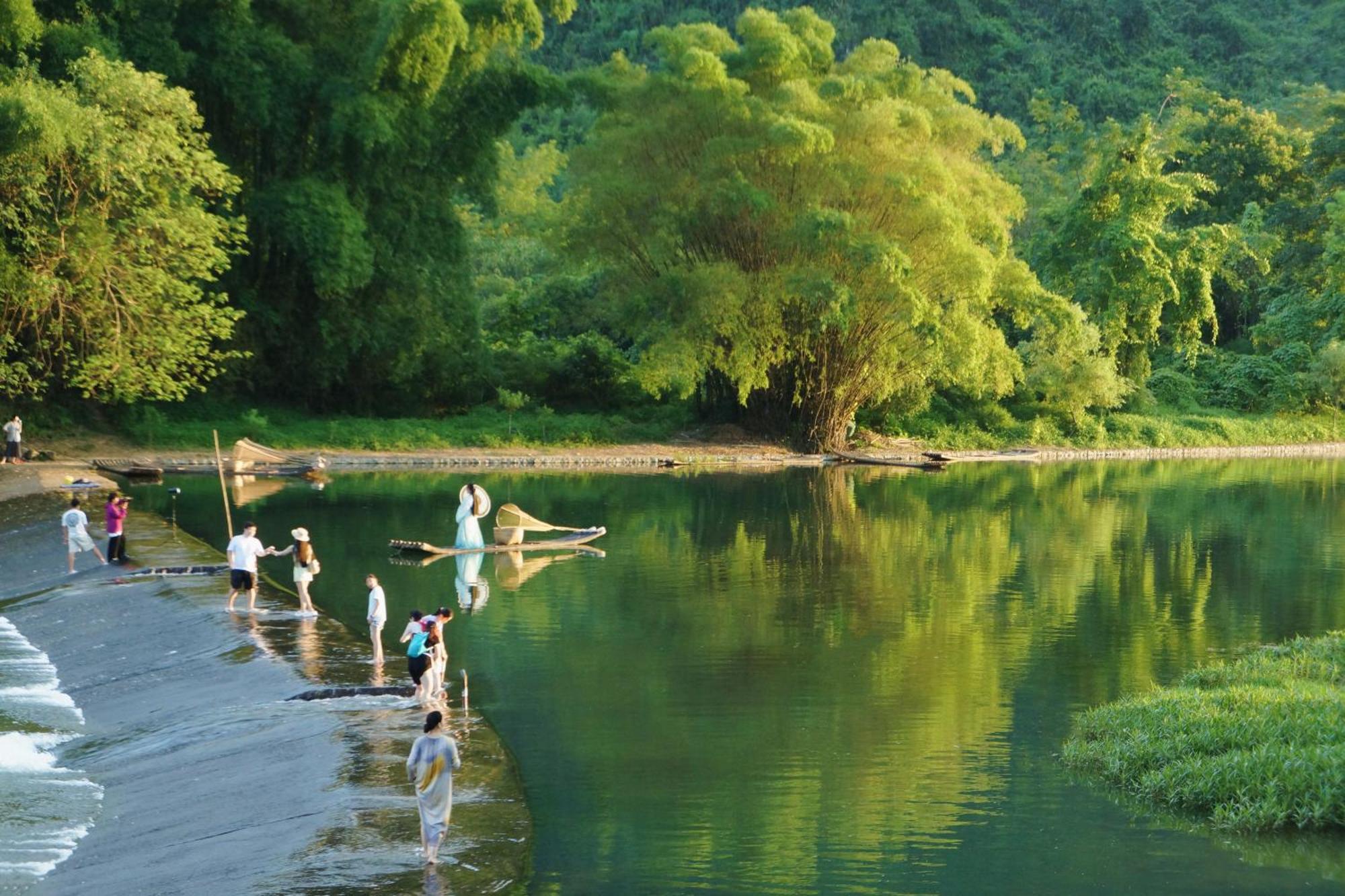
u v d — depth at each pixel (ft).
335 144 161.89
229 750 49.49
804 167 172.65
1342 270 249.34
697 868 39.32
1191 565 95.25
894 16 465.47
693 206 173.37
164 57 151.12
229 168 161.68
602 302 188.55
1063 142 328.29
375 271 175.63
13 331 132.46
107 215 126.11
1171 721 49.16
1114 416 223.71
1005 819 42.88
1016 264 184.24
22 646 69.97
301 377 180.75
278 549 95.09
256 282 172.24
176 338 130.82
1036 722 54.13
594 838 41.68
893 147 171.63
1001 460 192.95
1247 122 309.22
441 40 159.63
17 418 140.26
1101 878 38.19
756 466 171.01
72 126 115.96
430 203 180.86
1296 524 119.65
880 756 49.90
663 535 108.68
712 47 182.80
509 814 42.37
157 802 45.06
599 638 69.77
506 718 54.65
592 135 193.16
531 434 181.16
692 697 58.08
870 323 177.27
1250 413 247.91
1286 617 76.07
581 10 476.95
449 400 195.11
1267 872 38.32
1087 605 79.82
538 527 102.63
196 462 147.43
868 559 97.55
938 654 66.54
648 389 175.63
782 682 60.80
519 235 310.04
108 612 74.23
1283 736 46.16
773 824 42.68
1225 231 239.91
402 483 141.49
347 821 40.88
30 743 53.01
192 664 62.54
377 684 57.52
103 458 147.02
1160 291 225.76
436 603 77.77
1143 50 507.71
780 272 169.99
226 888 36.37
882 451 191.42
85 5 143.95
